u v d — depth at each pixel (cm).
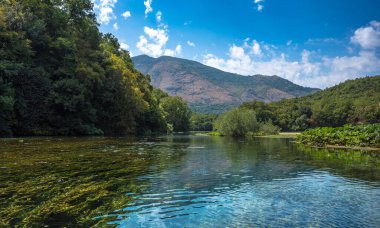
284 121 12706
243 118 6919
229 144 3600
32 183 1003
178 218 686
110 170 1332
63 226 614
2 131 3703
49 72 4644
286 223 659
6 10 4284
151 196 890
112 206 771
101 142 3120
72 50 4988
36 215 680
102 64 5897
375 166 1588
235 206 793
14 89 3759
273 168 1500
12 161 1473
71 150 2125
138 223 646
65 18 5378
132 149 2453
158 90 15325
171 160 1783
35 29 4603
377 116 11556
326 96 16850
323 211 751
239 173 1332
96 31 6359
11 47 4050
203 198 876
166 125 9631
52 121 4434
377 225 650
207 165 1588
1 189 910
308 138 3822
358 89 15800
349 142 3152
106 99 5428
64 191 913
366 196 913
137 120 7269
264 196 907
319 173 1352
